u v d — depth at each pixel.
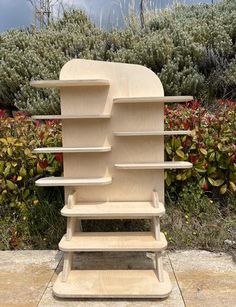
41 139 3.02
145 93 2.40
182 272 2.38
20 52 4.75
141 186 2.46
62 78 2.40
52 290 2.18
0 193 3.00
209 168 3.03
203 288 2.18
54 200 3.04
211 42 4.91
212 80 4.67
